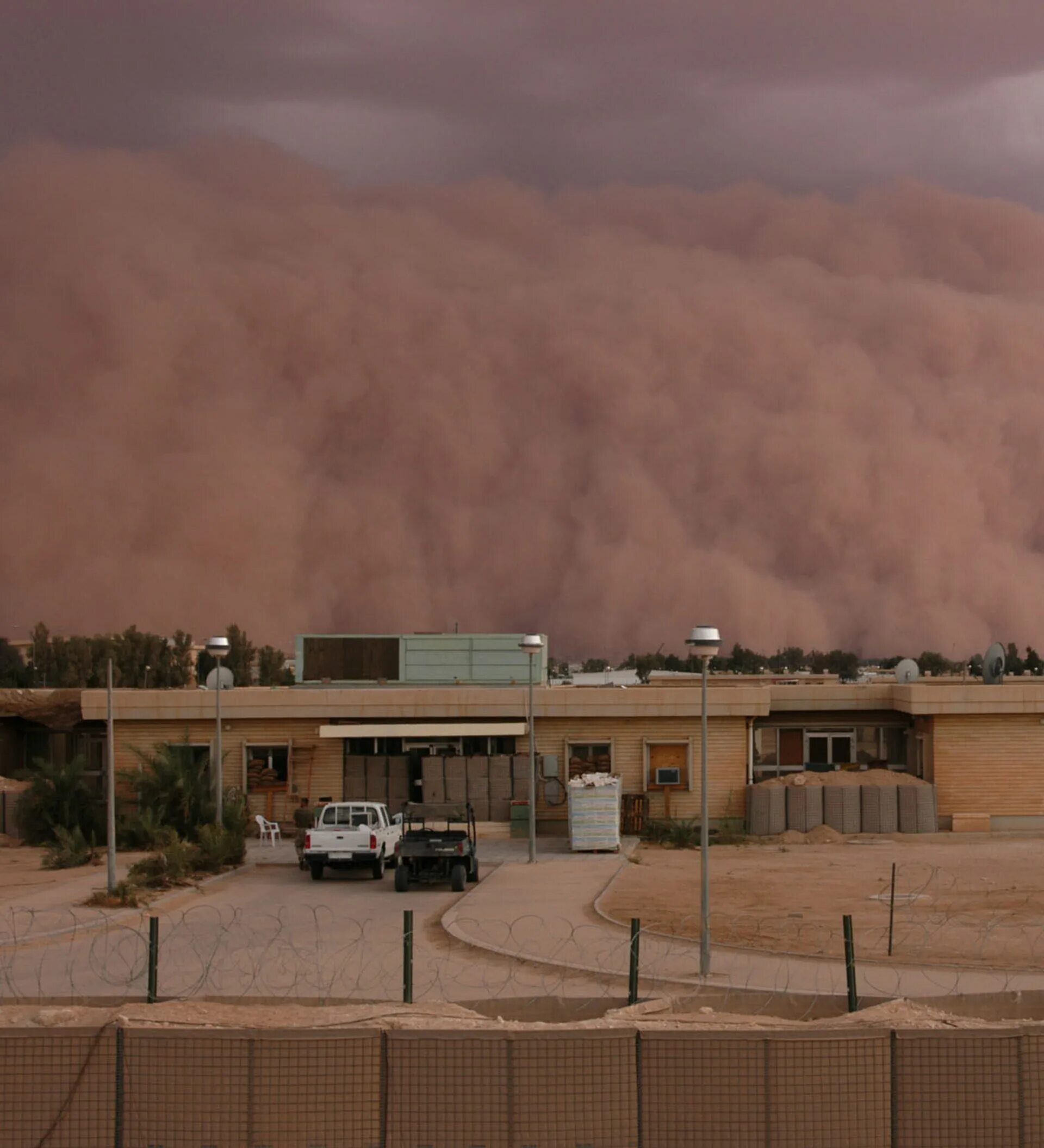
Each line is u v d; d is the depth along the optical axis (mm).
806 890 29422
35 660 106625
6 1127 11773
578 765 42438
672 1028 14820
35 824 40875
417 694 42250
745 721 42406
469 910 26406
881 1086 11719
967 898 27812
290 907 27797
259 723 42594
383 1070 11766
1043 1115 11680
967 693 41688
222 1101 11695
